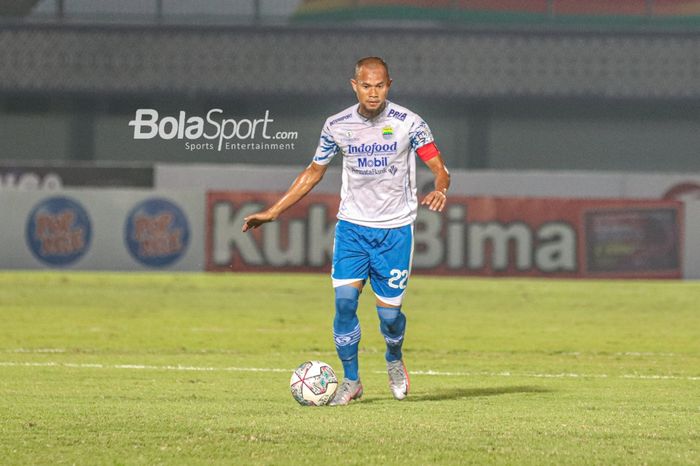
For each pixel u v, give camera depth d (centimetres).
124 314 6044
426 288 7800
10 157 12256
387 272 2694
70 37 12094
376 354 4297
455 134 12462
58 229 8762
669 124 12525
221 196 8744
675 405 2825
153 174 10012
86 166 9962
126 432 2234
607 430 2312
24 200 8769
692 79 12300
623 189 10050
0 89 12031
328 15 12281
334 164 10538
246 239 8738
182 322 5659
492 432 2259
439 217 8669
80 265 8750
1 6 12100
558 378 3550
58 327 5338
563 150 12538
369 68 2586
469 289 7775
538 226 8662
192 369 3700
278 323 5653
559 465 1927
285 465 1912
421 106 12400
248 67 12119
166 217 8744
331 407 2661
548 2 12381
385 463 1933
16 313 6000
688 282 8569
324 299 7069
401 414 2530
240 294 7325
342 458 1970
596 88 12288
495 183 9981
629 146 12544
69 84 12069
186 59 12100
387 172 2647
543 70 12281
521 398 2945
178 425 2327
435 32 12231
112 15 12188
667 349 4722
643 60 12312
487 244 8669
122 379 3372
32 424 2336
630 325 5781
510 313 6325
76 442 2123
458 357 4319
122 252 8744
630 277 8662
